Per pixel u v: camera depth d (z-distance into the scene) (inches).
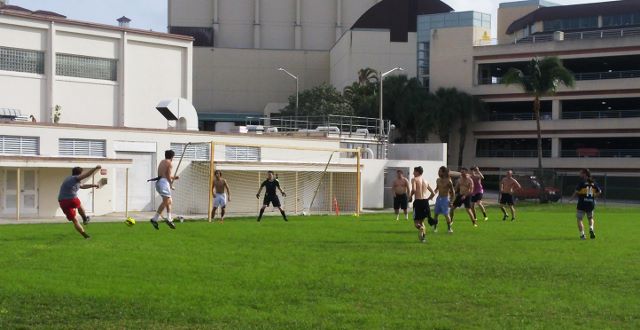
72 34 2209.6
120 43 2313.0
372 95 4288.9
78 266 714.8
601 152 4018.2
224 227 1237.1
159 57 2420.0
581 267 779.4
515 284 668.1
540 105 4286.4
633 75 3986.2
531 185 3006.9
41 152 1736.0
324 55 5482.3
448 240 1056.8
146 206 1920.5
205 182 1983.3
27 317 513.7
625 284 677.3
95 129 1825.8
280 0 5910.4
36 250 828.0
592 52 4020.7
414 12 4918.8
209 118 5319.9
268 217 1718.8
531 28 4709.6
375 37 4800.7
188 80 2482.8
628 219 1807.3
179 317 519.8
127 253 818.8
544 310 561.0
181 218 1492.4
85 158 1713.8
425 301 586.2
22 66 2116.1
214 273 693.3
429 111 4185.5
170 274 681.6
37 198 1716.3
